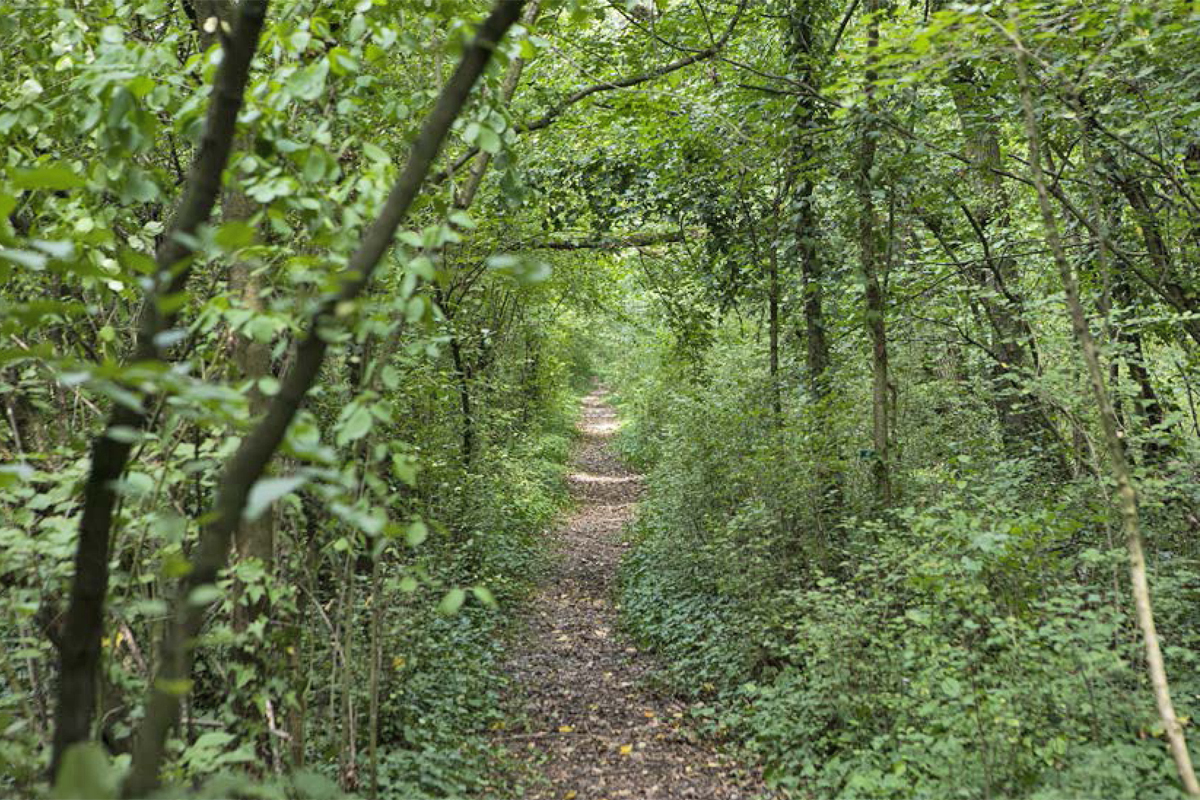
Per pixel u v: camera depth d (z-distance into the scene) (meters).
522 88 7.86
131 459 2.37
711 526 9.10
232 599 3.26
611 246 10.21
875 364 6.85
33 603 2.59
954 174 7.21
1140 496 5.02
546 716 7.18
